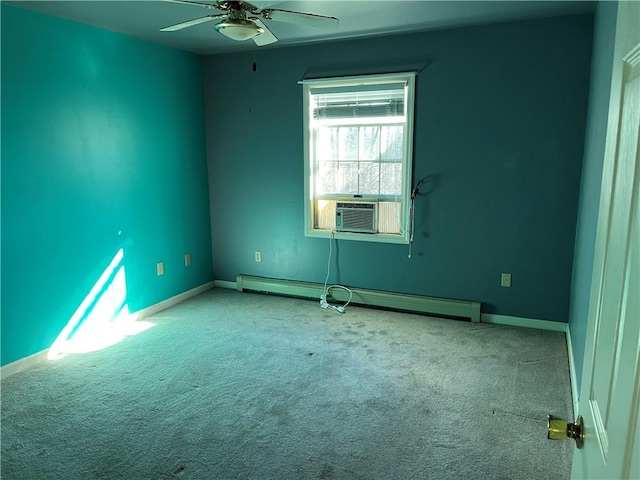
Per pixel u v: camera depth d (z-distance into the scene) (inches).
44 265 123.3
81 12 117.6
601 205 38.0
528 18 129.6
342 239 167.3
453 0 112.8
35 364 121.4
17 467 81.5
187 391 107.3
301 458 84.0
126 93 144.8
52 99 121.9
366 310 162.9
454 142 145.6
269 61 166.2
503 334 140.0
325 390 107.4
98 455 84.8
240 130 176.2
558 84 131.0
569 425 38.1
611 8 87.7
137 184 151.9
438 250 153.9
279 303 171.6
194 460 83.5
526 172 138.7
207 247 189.2
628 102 30.0
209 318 156.0
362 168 161.9
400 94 151.6
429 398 103.4
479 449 85.9
